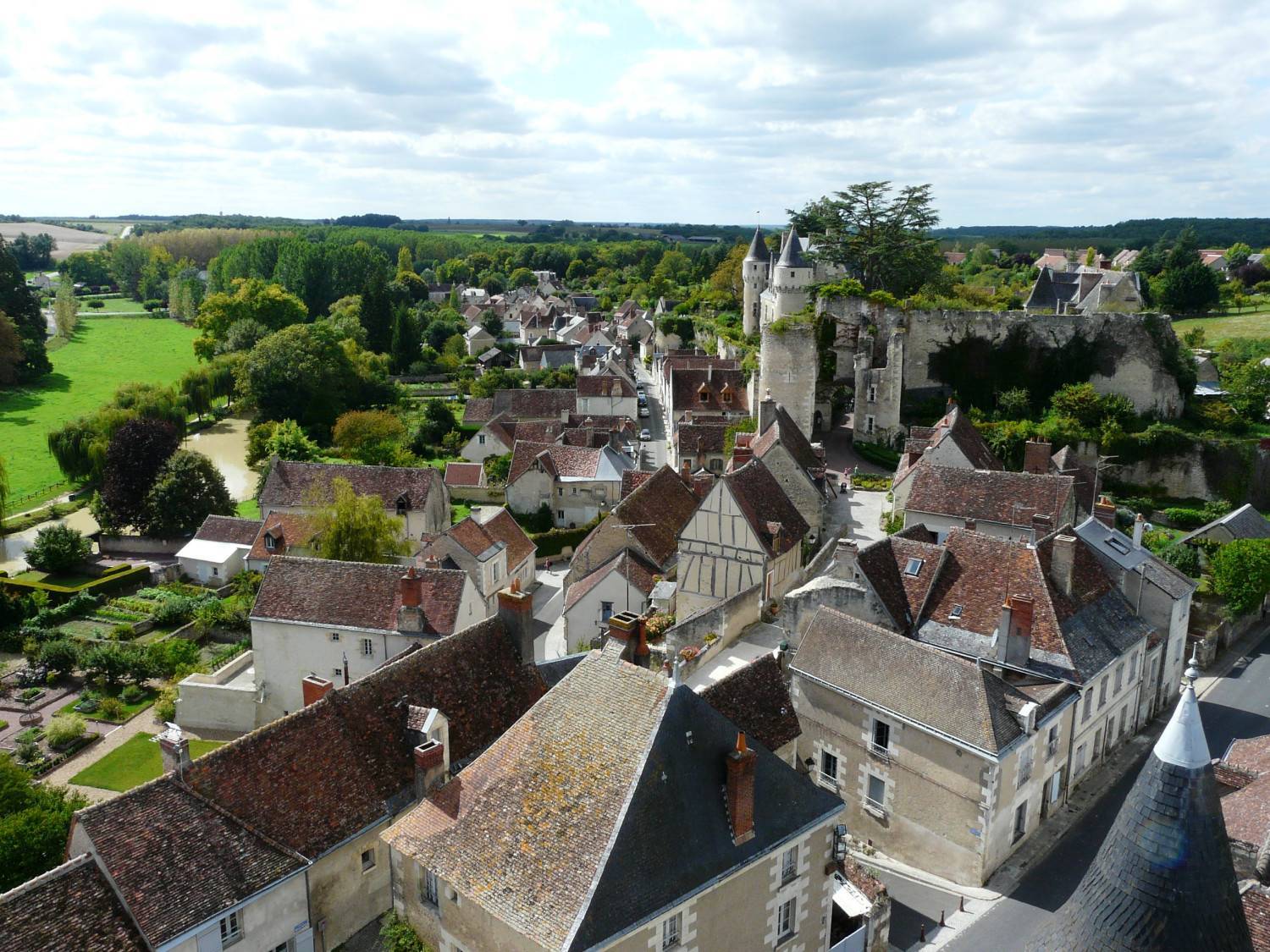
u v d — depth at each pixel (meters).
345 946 27.78
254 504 93.88
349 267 192.62
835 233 103.31
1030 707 34.47
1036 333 91.31
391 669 31.08
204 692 51.25
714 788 22.86
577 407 116.44
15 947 21.88
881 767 36.84
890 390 87.94
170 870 24.39
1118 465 84.06
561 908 20.14
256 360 119.69
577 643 56.78
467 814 23.52
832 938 27.80
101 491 86.94
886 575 44.25
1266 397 92.31
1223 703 48.62
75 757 49.41
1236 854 29.05
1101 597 44.00
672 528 62.38
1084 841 37.06
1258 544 55.84
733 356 120.50
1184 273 138.25
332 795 27.97
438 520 80.50
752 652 46.91
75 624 67.31
